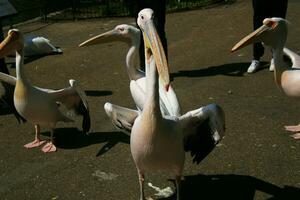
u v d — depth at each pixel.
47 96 3.90
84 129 4.11
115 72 5.75
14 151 4.05
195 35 7.09
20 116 4.38
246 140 3.89
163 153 2.85
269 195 3.21
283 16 5.08
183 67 5.73
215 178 3.44
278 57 4.03
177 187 3.10
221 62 5.79
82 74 5.79
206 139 3.14
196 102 4.70
